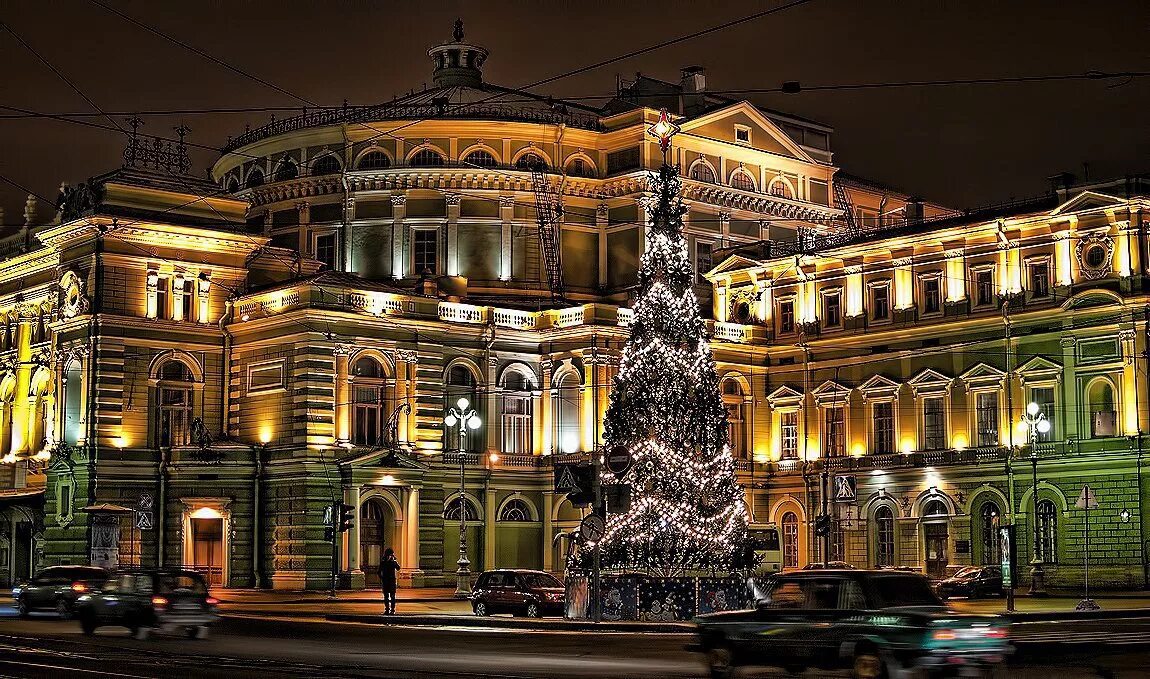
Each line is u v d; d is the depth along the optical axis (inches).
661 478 1974.7
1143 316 2864.2
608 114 3900.1
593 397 3253.0
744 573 1939.0
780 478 3437.5
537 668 1195.3
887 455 3245.6
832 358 3390.7
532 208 3663.9
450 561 3211.1
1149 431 2844.5
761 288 3548.2
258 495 3090.6
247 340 3189.0
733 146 3823.8
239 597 2755.9
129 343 3088.1
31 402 3351.4
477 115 3683.6
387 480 3075.8
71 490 3034.0
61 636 1636.3
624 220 3695.9
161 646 1469.0
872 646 1063.0
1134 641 1477.6
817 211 3991.1
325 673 1139.9
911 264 3265.3
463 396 3265.3
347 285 3102.9
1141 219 2896.2
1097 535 2891.2
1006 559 2140.7
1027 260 3070.9
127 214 3110.2
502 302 3508.9
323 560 2997.0
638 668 1201.4
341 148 3718.0
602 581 1889.8
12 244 3464.6
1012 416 3056.1
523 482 3312.0
